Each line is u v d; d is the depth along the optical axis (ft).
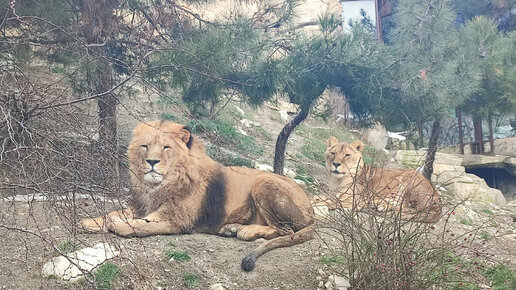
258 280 21.74
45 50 30.73
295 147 47.16
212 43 30.22
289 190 24.88
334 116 59.11
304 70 33.53
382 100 34.99
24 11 27.84
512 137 55.26
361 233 21.34
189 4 36.22
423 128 56.44
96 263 20.38
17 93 20.85
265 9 36.52
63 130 19.34
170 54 30.09
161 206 23.79
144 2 33.96
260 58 33.27
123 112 41.42
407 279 20.33
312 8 62.28
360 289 20.98
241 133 44.88
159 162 23.30
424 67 35.45
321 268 22.41
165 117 41.37
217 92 33.37
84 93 30.89
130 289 20.07
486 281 22.93
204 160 24.91
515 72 42.19
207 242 23.68
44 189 17.58
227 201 25.04
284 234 24.50
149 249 22.21
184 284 21.01
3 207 23.67
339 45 33.73
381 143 56.80
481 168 52.54
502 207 39.32
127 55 32.71
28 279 19.61
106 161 18.78
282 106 56.39
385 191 29.01
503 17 64.28
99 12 30.48
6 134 19.74
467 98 40.37
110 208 24.82
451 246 22.66
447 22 37.60
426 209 24.81
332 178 31.09
